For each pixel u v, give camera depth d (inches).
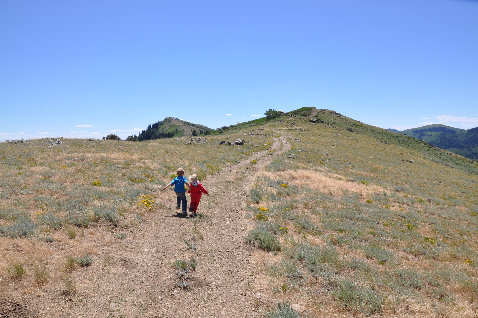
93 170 733.9
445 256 458.9
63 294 233.3
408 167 1691.7
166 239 373.7
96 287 249.8
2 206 406.0
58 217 392.5
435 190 1162.0
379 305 267.6
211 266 312.5
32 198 462.6
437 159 2438.5
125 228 398.3
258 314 237.3
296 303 258.8
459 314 273.9
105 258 303.9
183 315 225.9
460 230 636.1
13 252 283.7
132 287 256.7
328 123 3587.6
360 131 3250.5
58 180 594.2
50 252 298.7
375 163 1616.6
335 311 253.9
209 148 1556.3
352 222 574.9
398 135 3378.4
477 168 2498.8
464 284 345.1
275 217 529.3
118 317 214.4
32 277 247.9
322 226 526.6
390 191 982.4
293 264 336.2
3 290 222.5
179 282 269.6
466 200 1055.0
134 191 566.9
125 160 919.0
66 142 1328.7
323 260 362.3
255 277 299.3
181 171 486.3
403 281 337.7
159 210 495.5
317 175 1031.6
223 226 446.6
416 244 496.4
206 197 612.1
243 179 856.3
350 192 859.4
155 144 1536.7
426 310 272.7
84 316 211.0
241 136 2343.8
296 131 2856.8
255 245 382.9
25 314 203.5
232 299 255.4
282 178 917.8
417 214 717.9
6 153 896.3
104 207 450.9
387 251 438.6
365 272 345.7
